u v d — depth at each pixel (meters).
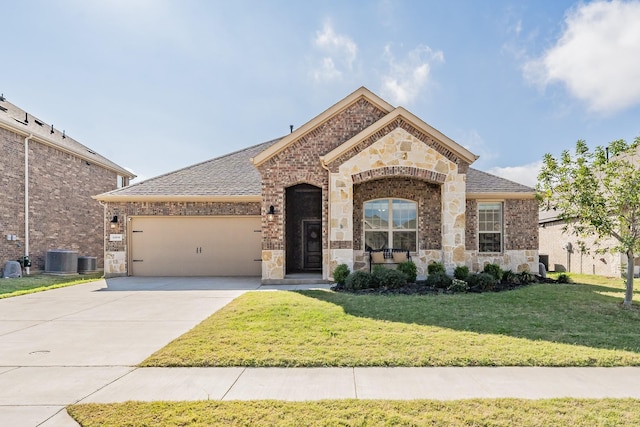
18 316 8.34
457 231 12.84
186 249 16.19
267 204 13.66
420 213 14.34
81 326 7.43
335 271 11.98
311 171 13.71
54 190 19.33
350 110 13.94
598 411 3.78
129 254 16.14
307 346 5.88
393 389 4.39
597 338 6.25
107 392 4.39
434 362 5.22
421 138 12.91
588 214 8.77
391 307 8.49
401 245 14.47
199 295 11.00
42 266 18.47
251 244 16.11
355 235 14.32
